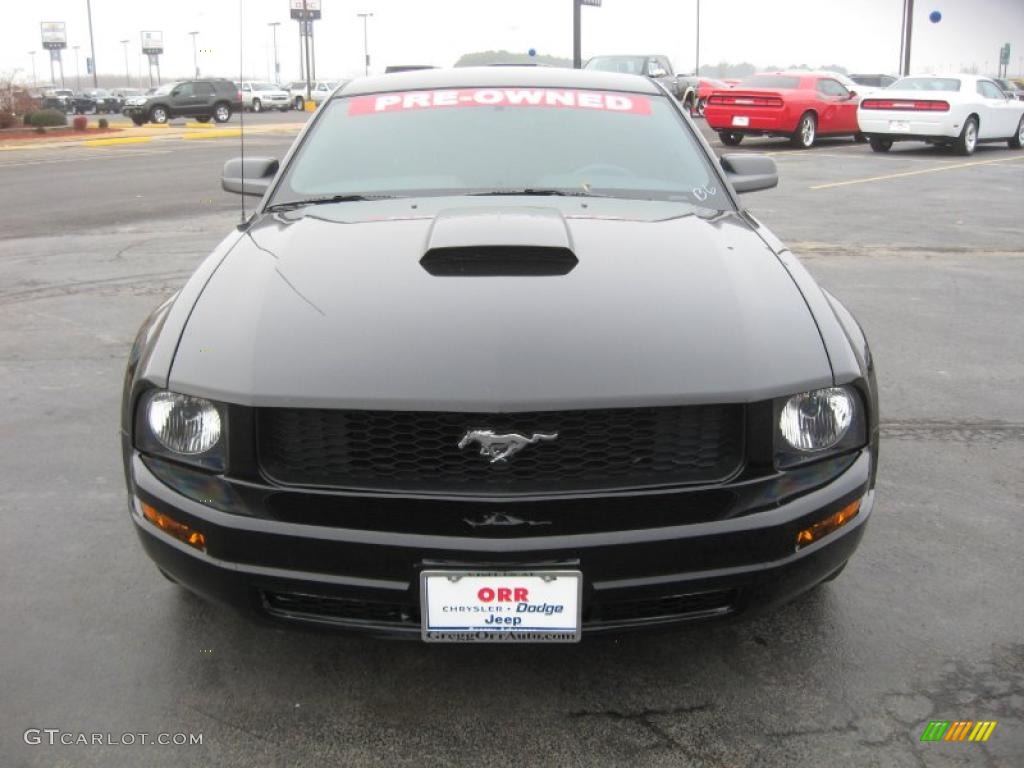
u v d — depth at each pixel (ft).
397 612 7.38
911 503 12.04
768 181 12.74
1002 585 10.02
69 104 205.98
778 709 8.00
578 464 7.11
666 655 8.73
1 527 11.28
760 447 7.26
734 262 8.87
